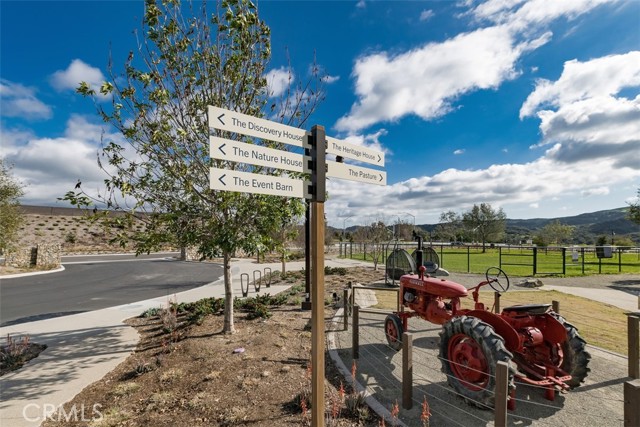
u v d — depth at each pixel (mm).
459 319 3723
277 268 20516
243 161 2506
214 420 3268
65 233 39156
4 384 4406
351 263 22406
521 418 3258
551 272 16516
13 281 15750
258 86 5523
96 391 4215
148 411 3564
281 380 4055
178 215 5242
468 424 3168
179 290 12891
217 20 5207
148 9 4855
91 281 15672
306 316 7332
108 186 5086
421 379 4195
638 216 16891
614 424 3150
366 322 6871
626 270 17406
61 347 5871
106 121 4965
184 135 4824
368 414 3271
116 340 6234
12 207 19000
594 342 5531
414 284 5145
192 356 4965
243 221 5422
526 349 3836
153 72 4914
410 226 29172
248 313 7402
